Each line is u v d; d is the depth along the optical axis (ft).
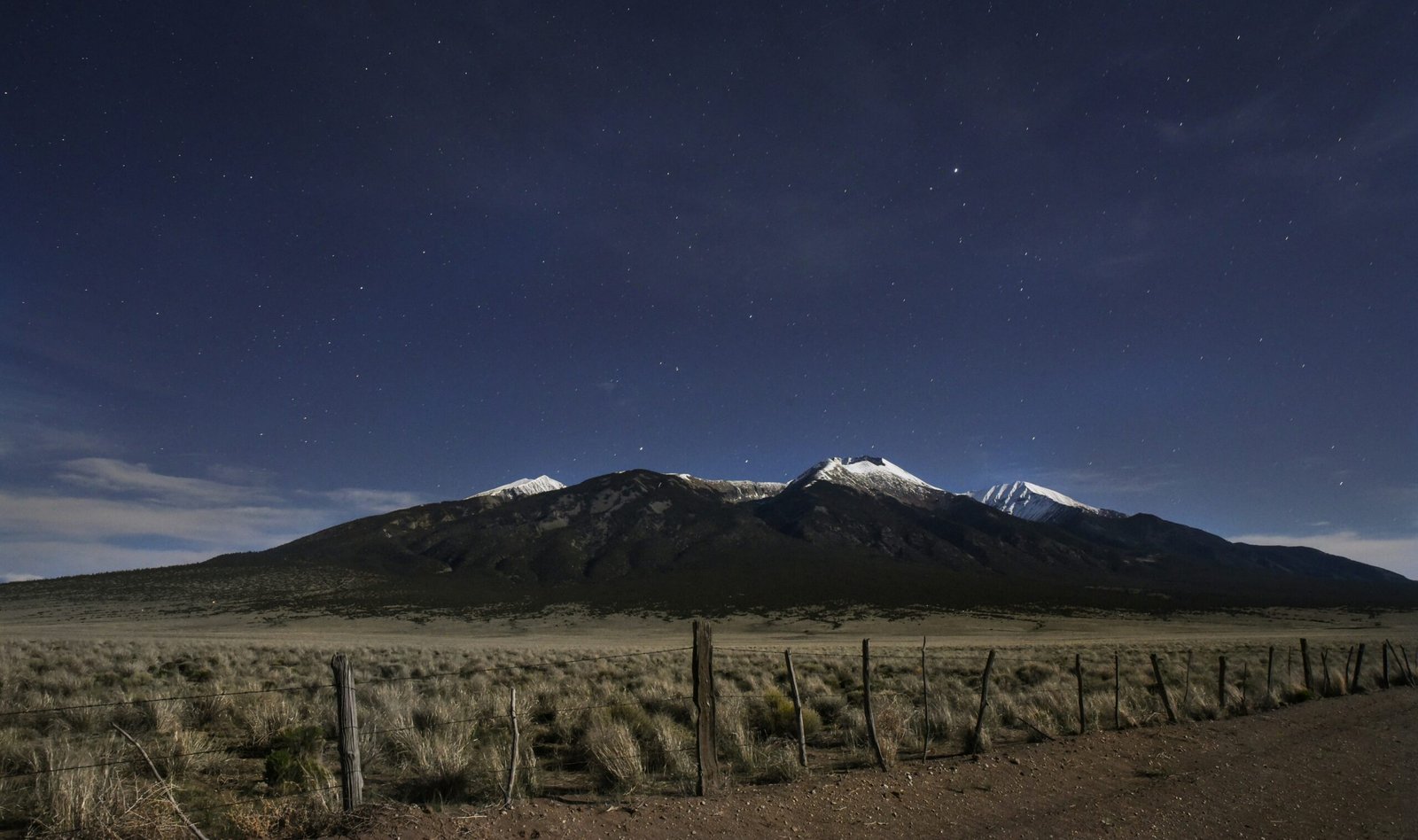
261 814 24.79
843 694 62.85
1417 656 98.89
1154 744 42.50
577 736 41.34
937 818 27.89
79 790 24.59
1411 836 27.17
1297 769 37.22
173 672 74.69
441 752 31.17
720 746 38.52
